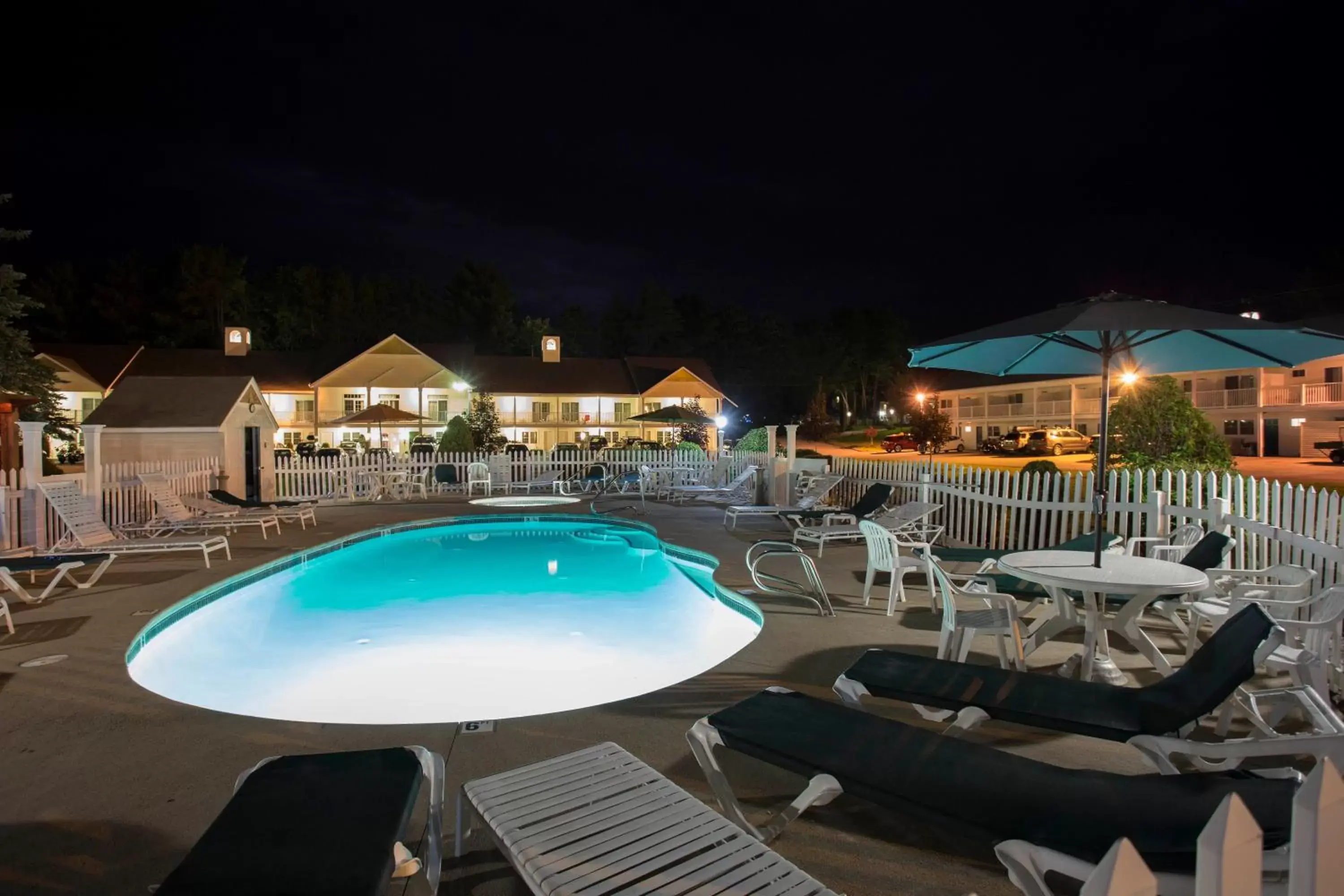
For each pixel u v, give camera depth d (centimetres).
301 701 604
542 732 435
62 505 979
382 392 4359
